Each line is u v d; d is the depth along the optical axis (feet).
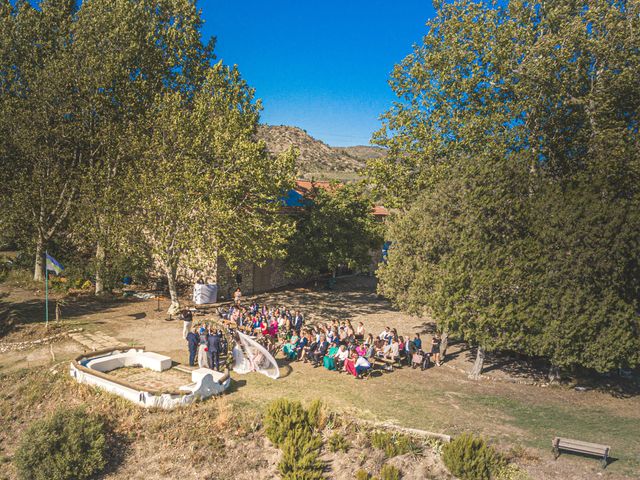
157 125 85.20
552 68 73.00
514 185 57.36
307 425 44.29
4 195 96.73
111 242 88.07
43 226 102.99
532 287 52.95
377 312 99.19
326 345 63.82
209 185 83.41
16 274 111.55
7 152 93.40
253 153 80.28
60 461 39.55
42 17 97.66
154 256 101.65
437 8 87.97
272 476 40.45
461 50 81.56
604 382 61.62
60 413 44.78
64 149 95.86
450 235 59.62
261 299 105.70
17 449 41.45
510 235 56.44
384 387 56.70
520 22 82.33
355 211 119.24
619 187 57.26
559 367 60.54
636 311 54.08
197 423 46.21
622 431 46.09
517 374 63.98
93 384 53.01
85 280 107.04
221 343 64.44
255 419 46.57
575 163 78.48
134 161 86.58
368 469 39.99
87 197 89.66
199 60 108.47
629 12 72.69
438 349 67.72
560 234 51.90
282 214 112.37
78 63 93.35
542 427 46.62
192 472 40.70
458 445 40.47
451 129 83.76
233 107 91.81
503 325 53.42
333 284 129.80
